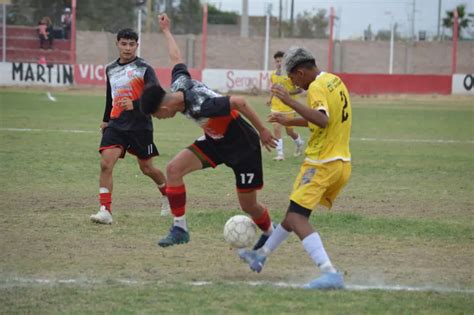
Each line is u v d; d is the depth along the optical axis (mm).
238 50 64312
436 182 19375
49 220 13562
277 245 9852
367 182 19219
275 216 14148
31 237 12195
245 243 9859
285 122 9875
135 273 10133
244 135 10320
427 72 65812
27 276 9875
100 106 42312
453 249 11977
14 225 13094
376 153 25391
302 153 25188
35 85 56500
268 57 64375
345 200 16562
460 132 33438
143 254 11219
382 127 35156
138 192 16938
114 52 62219
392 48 62625
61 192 16547
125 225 13266
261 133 9922
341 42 65750
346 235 12781
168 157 22766
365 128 34594
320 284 9414
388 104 50875
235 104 9797
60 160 21500
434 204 16297
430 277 10266
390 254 11562
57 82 56875
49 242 11875
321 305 8742
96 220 13242
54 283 9539
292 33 70188
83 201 15539
